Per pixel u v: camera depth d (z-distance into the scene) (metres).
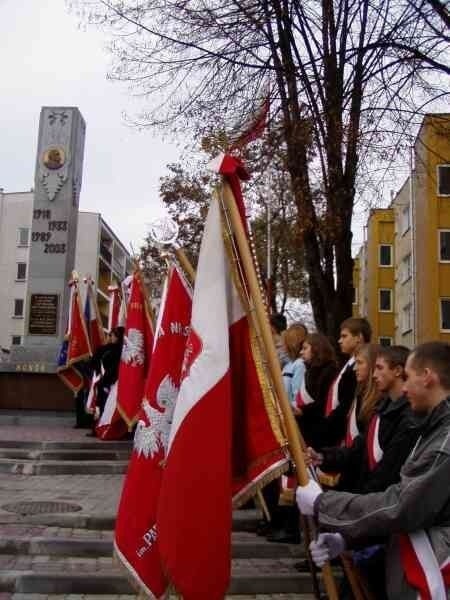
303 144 13.45
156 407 3.64
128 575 3.38
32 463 9.72
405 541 2.68
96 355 12.38
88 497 7.77
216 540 2.85
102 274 55.78
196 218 27.61
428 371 2.81
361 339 5.30
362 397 4.65
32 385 16.36
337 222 14.24
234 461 3.21
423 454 2.63
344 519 2.73
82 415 14.02
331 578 2.88
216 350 3.03
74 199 18.41
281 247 26.95
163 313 3.86
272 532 6.22
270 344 3.04
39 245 17.77
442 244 30.89
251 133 4.32
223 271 3.16
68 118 18.12
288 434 2.98
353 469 3.90
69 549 5.83
